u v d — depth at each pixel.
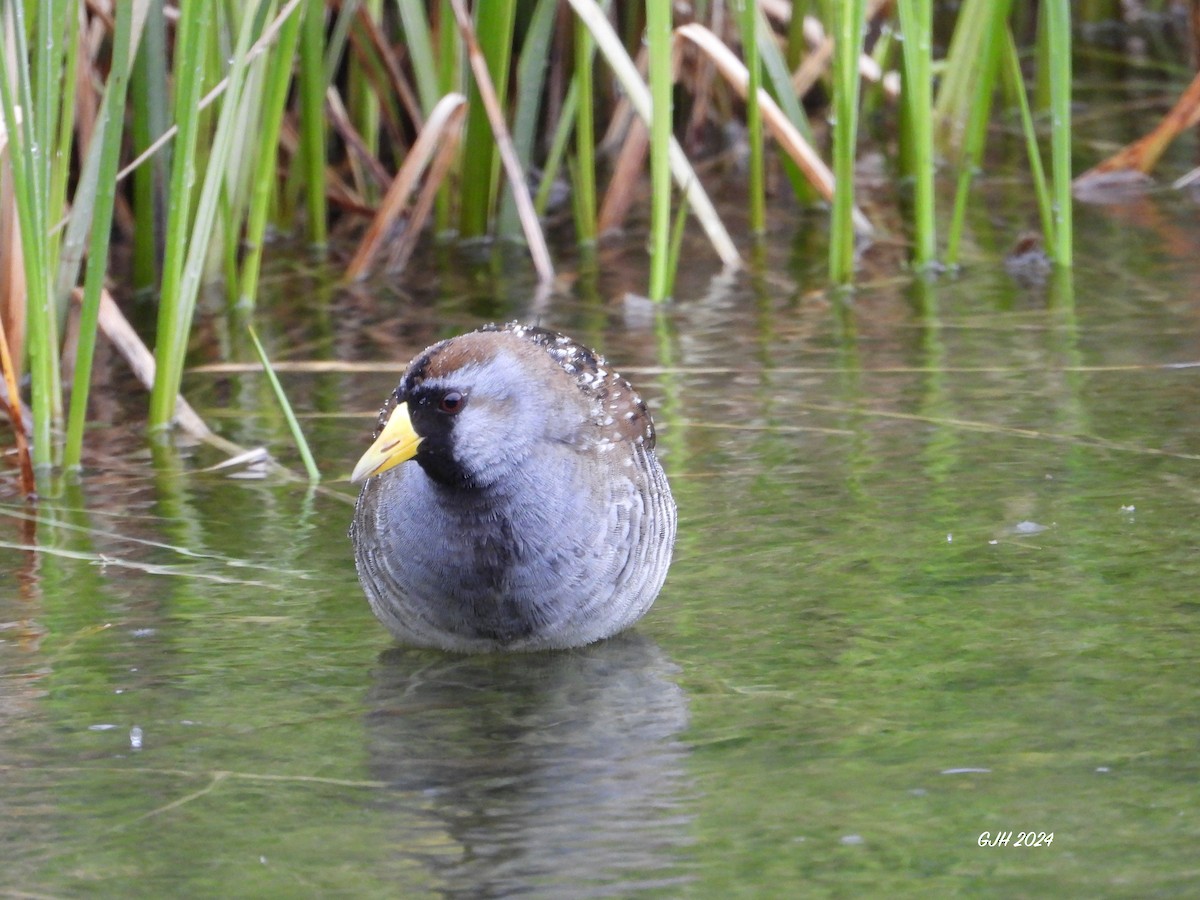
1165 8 24.28
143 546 9.80
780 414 11.70
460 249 16.52
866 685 7.73
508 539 7.97
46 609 8.91
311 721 7.59
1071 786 6.70
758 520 9.89
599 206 17.70
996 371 12.34
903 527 9.68
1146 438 10.91
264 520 10.20
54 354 11.87
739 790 6.78
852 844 6.32
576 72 15.82
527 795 6.81
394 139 17.25
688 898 5.99
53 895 6.14
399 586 8.16
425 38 15.49
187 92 10.72
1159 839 6.28
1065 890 5.96
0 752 7.30
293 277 15.72
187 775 7.07
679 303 14.45
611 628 8.27
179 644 8.47
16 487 10.87
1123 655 7.93
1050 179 17.72
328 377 13.00
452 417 7.82
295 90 16.80
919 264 15.06
